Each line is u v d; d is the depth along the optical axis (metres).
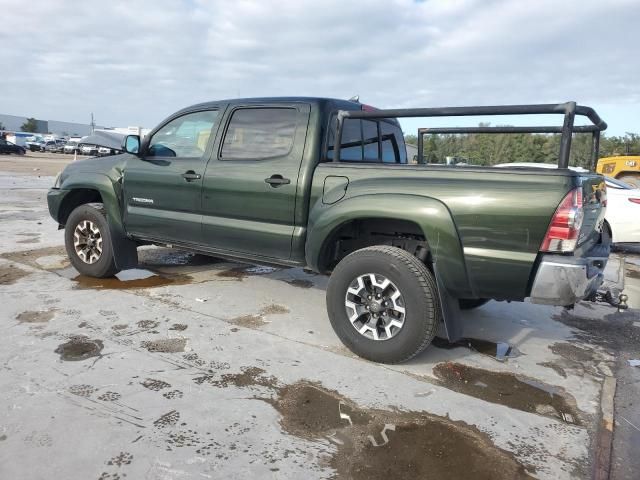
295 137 3.90
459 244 3.16
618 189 8.57
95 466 2.26
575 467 2.44
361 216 3.42
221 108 4.39
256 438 2.53
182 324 4.04
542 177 2.96
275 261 4.12
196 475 2.23
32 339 3.59
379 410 2.87
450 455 2.48
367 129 4.61
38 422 2.57
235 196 4.14
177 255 6.55
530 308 5.07
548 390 3.26
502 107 3.19
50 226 8.41
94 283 5.08
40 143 60.34
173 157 4.64
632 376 3.59
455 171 3.22
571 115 2.99
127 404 2.78
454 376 3.38
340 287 3.56
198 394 2.93
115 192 4.96
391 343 3.40
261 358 3.47
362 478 2.28
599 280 3.31
